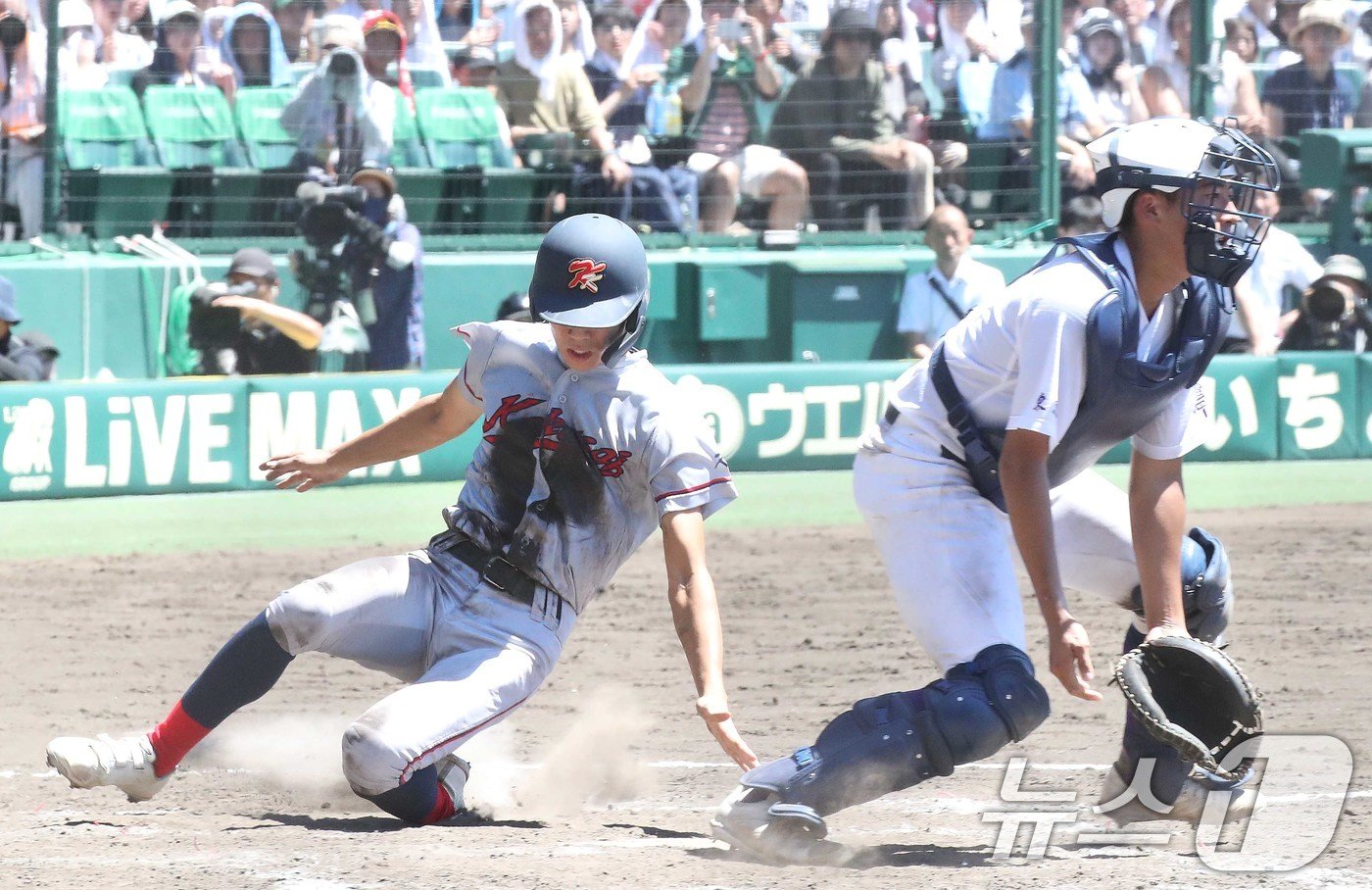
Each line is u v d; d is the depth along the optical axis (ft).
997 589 28.96
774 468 87.76
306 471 33.37
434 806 31.81
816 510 81.51
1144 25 99.35
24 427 78.43
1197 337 27.94
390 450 33.14
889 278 92.48
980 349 28.73
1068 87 98.58
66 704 46.06
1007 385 28.50
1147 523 29.86
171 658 52.60
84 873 27.07
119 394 79.82
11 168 86.94
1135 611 32.68
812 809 28.02
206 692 31.45
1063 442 28.84
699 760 39.78
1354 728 41.32
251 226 89.61
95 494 79.71
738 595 63.82
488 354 31.35
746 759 28.71
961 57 95.76
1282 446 91.50
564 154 93.20
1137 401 27.84
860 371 88.53
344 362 85.61
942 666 29.04
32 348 80.33
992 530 29.43
